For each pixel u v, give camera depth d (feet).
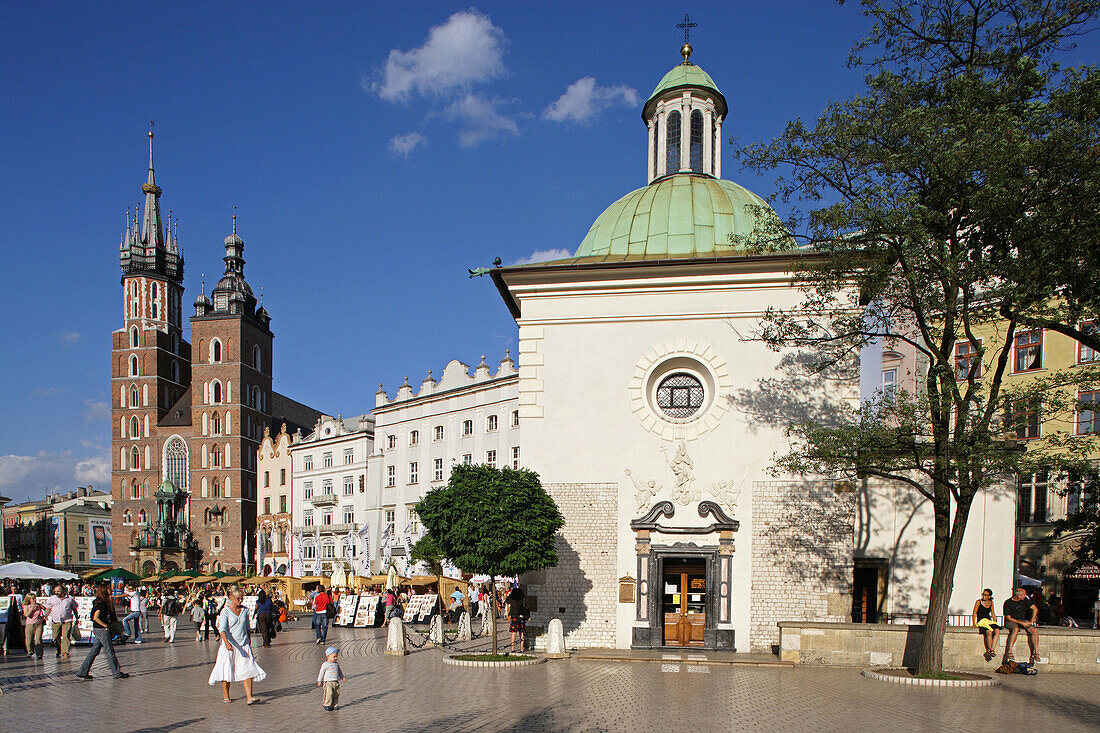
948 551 58.03
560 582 74.02
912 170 57.72
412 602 115.55
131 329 349.20
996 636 61.52
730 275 75.61
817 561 70.28
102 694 50.80
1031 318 57.62
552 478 75.82
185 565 305.94
